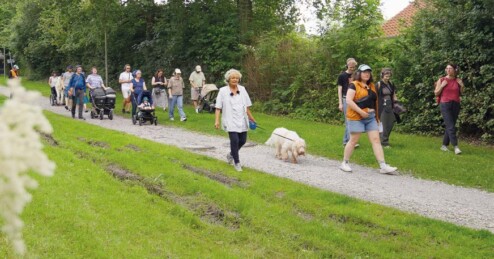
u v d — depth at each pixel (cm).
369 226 632
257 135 1429
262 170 970
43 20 3769
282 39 2189
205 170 902
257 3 2512
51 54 4356
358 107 957
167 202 688
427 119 1523
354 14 1892
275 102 2053
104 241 513
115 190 713
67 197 638
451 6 1445
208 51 2369
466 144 1337
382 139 1251
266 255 538
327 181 896
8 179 185
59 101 2308
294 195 751
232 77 912
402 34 1725
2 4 5228
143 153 1012
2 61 6112
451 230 611
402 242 573
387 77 1238
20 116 187
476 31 1377
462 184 901
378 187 861
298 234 595
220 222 643
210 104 1984
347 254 545
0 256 431
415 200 782
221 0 2445
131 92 1675
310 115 1869
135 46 2998
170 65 2673
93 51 3553
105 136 1232
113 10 2650
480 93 1368
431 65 1498
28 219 537
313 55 1984
